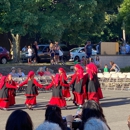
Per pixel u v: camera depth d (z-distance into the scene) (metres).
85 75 17.88
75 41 38.91
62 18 31.62
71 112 16.78
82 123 6.78
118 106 18.55
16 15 28.98
